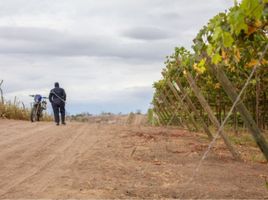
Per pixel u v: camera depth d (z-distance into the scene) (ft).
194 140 54.44
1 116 92.07
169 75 69.62
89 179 30.63
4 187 28.66
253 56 26.25
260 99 67.92
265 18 15.84
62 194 26.50
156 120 119.96
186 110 70.38
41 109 89.25
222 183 29.17
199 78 68.85
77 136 57.41
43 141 51.75
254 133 18.62
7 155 41.32
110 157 39.96
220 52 22.71
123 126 76.84
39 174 32.71
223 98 79.10
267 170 34.37
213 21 24.43
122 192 26.89
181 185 28.55
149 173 32.65
